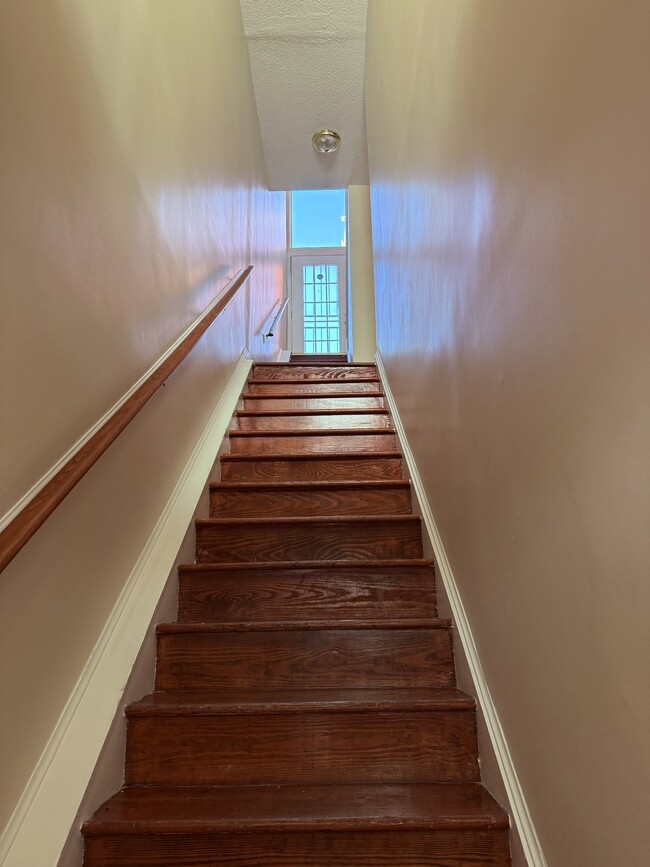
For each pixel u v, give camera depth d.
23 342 1.05
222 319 2.91
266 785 1.29
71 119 1.28
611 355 0.74
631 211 0.69
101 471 1.40
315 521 2.06
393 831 1.11
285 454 2.55
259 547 2.04
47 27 1.18
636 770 0.70
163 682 1.56
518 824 1.06
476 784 1.28
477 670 1.36
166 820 1.11
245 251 3.72
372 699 1.38
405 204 2.51
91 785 1.13
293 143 4.62
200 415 2.40
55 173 1.19
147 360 1.73
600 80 0.76
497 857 1.10
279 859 1.11
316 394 3.26
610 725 0.75
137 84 1.72
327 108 4.30
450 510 1.67
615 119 0.73
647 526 0.67
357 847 1.11
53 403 1.15
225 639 1.58
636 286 0.69
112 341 1.47
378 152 3.52
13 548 0.90
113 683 1.30
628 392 0.71
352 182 5.10
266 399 3.25
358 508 2.29
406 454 2.45
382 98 3.24
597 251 0.78
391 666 1.57
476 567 1.39
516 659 1.11
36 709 1.06
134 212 1.66
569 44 0.86
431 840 1.11
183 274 2.17
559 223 0.90
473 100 1.39
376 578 1.83
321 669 1.57
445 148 1.70
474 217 1.39
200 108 2.52
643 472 0.68
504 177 1.16
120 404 1.47
